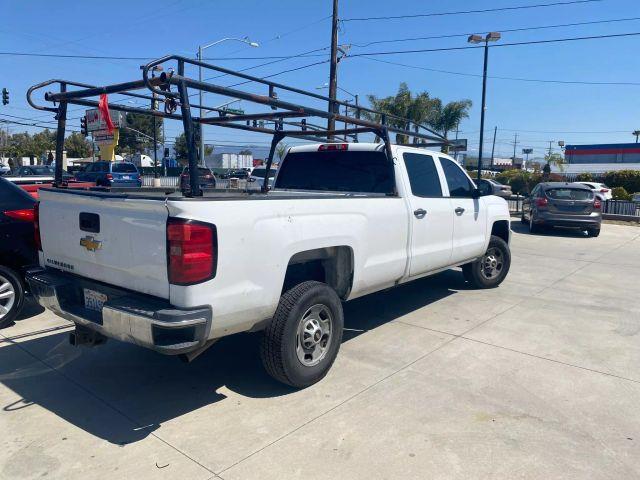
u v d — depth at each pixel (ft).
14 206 19.44
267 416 12.87
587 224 47.57
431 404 13.52
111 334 12.28
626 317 21.52
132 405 13.46
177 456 11.19
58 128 15.56
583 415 13.05
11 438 11.87
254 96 13.51
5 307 19.11
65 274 14.57
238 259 12.12
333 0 63.52
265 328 13.61
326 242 14.57
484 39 76.33
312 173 20.72
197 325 11.37
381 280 17.37
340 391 14.23
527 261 34.81
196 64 12.41
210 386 14.55
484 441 11.82
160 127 200.64
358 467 10.82
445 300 23.76
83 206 13.34
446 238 20.79
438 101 107.34
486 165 246.88
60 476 10.50
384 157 18.72
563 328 19.88
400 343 17.94
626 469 10.85
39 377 15.08
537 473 10.68
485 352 17.19
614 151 199.31
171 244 11.30
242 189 21.58
